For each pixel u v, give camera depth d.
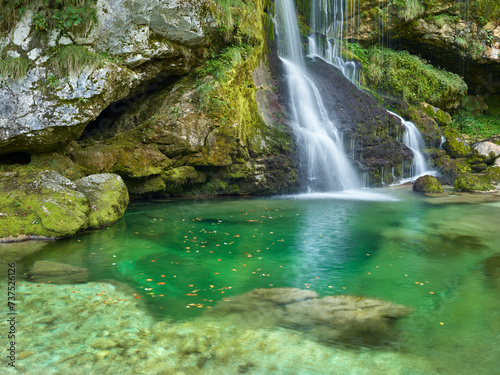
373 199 11.61
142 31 8.58
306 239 7.17
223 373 3.14
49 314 4.05
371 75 18.34
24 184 7.25
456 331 3.87
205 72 10.92
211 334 3.74
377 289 4.91
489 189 13.07
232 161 11.36
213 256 6.13
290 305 4.41
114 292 4.68
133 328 3.82
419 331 3.86
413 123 16.73
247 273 5.43
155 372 3.14
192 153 10.65
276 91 13.97
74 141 9.27
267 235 7.42
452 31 18.72
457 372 3.21
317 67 16.06
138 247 6.50
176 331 3.78
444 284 5.09
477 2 18.48
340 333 3.80
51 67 7.67
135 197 10.55
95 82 7.91
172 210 9.45
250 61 12.40
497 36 18.88
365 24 18.94
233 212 9.41
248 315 4.14
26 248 6.21
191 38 9.91
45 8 7.60
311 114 13.82
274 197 11.80
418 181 13.23
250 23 12.16
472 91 21.89
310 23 18.39
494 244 6.96
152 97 10.91
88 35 7.94
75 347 3.46
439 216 9.26
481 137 18.25
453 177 15.39
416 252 6.46
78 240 6.75
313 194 12.49
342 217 9.08
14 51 7.59
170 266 5.65
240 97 11.51
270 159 11.91
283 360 3.34
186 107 10.49
